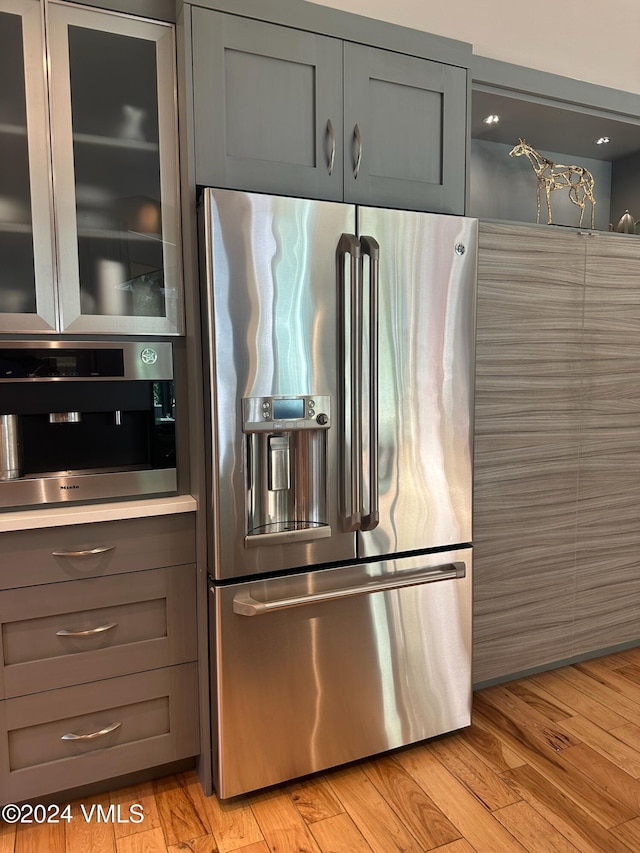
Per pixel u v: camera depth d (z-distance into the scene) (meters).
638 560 2.88
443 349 2.09
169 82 1.87
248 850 1.72
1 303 1.77
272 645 1.90
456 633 2.19
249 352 1.79
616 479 2.77
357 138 2.00
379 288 1.95
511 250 2.42
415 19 2.30
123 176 1.86
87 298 1.85
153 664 1.92
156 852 1.72
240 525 1.83
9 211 1.76
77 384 1.87
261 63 1.86
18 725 1.78
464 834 1.78
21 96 1.74
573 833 1.78
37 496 1.82
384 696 2.08
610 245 2.63
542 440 2.57
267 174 1.89
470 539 2.21
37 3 1.73
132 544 1.86
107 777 1.89
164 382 1.96
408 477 2.06
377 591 1.98
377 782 2.01
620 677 2.68
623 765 2.08
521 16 2.45
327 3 2.21
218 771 1.89
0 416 1.79
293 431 1.94
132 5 1.81
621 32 2.64
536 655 2.66
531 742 2.22
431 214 2.03
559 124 2.75
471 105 2.34
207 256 1.73
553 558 2.65
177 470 2.01
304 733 1.96
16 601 1.75
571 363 2.60
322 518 1.96
